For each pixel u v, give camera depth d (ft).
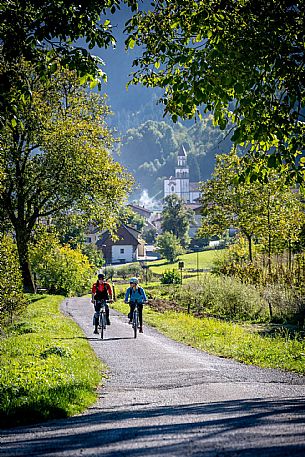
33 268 320.50
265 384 65.77
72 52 62.34
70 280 324.19
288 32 59.82
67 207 225.15
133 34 69.51
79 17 62.03
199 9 61.67
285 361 83.71
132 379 70.90
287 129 60.39
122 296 275.59
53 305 213.25
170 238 629.51
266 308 167.12
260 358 87.40
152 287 310.04
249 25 59.41
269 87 60.13
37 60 65.46
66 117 224.33
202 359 89.56
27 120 207.10
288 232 218.59
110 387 65.62
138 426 41.96
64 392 55.72
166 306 209.15
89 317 173.99
